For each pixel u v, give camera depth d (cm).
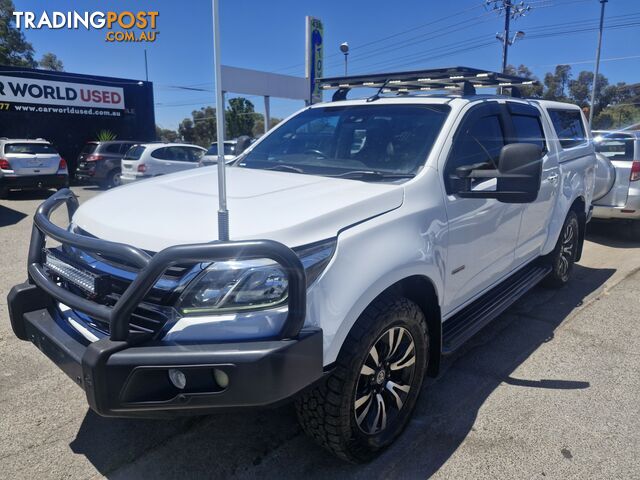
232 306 203
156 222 230
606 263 647
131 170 1498
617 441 283
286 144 380
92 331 230
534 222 427
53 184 1403
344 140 349
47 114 2042
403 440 283
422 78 393
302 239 218
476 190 312
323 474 257
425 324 279
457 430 293
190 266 207
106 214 250
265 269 205
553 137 468
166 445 278
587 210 553
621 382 347
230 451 273
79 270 235
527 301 504
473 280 341
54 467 259
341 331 221
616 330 434
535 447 278
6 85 1936
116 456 268
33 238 277
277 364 196
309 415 239
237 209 238
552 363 375
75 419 299
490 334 427
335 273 222
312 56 2025
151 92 2311
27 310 262
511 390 337
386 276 239
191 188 284
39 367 358
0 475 252
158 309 207
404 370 277
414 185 280
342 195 258
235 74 1923
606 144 754
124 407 199
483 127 353
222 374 200
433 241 279
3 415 301
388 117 347
